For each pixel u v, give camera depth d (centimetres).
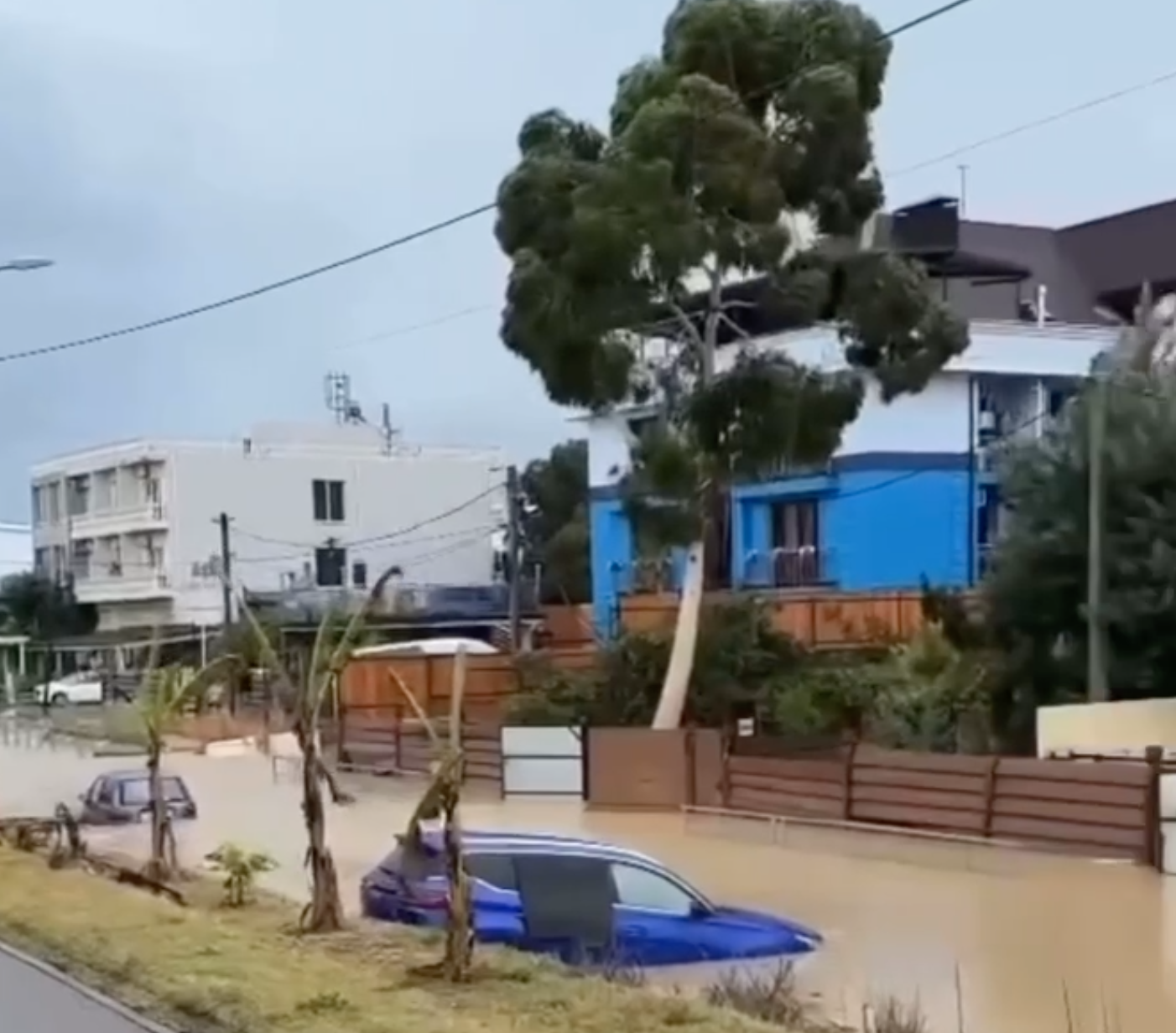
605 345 3016
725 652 3378
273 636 2067
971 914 1784
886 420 4350
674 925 1319
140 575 7800
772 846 2419
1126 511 2847
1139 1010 1273
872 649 3519
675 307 3105
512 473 6150
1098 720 2650
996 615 2970
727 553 4559
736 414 2992
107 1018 920
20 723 5872
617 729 3044
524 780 3091
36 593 8175
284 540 7831
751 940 1354
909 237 4584
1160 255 4969
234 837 2498
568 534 6806
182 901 1462
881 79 3231
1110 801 2234
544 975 1002
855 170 3173
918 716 2947
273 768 3738
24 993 1001
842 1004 1216
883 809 2561
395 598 6275
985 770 2419
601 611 4956
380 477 8044
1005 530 3127
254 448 7825
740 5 3134
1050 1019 1236
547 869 1298
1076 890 1959
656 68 3161
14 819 2295
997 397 4481
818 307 3117
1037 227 5238
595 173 2981
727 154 2964
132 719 3456
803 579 4416
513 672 4000
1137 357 3316
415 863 1314
